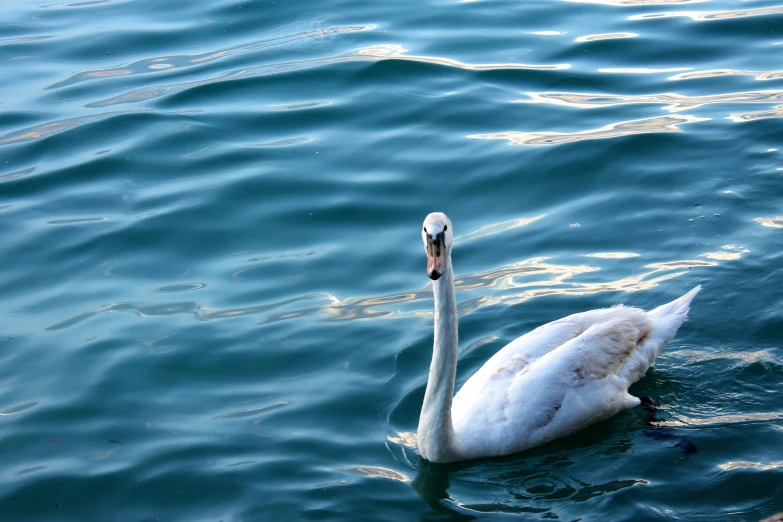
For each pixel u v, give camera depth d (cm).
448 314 1015
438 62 2000
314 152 1742
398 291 1397
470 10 2244
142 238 1538
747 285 1338
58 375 1239
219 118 1853
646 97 1853
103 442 1116
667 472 1035
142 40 2180
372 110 1859
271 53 2078
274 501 1009
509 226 1530
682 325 1291
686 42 2044
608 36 2084
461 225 1541
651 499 991
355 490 1027
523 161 1677
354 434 1125
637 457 1068
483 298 1367
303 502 1007
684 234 1470
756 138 1686
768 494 980
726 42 2036
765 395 1156
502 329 1305
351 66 1992
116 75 2038
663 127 1741
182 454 1088
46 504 1021
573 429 1127
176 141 1789
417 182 1645
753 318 1280
